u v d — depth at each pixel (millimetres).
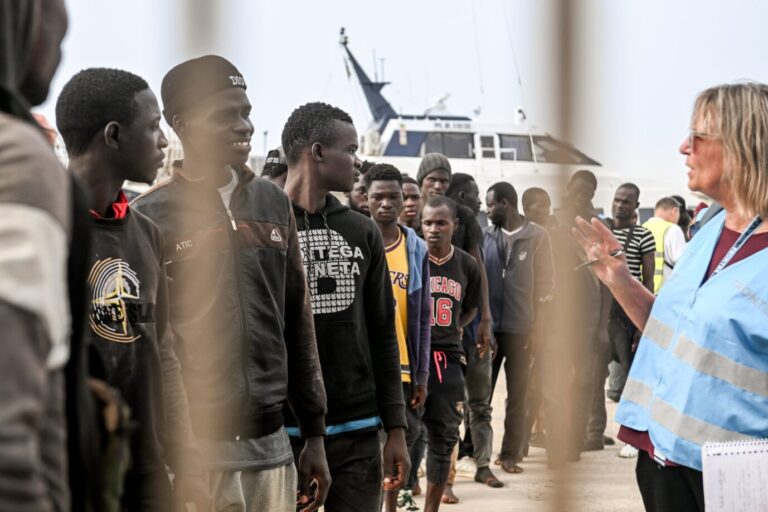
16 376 1400
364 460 4133
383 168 5258
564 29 1898
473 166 24453
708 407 3113
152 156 2922
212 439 3404
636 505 6500
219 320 3412
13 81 1577
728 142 3152
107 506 1731
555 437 2445
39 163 1494
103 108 2830
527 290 7863
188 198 3447
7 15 1558
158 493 2777
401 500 5859
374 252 4195
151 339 2809
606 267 3570
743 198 3133
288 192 4176
